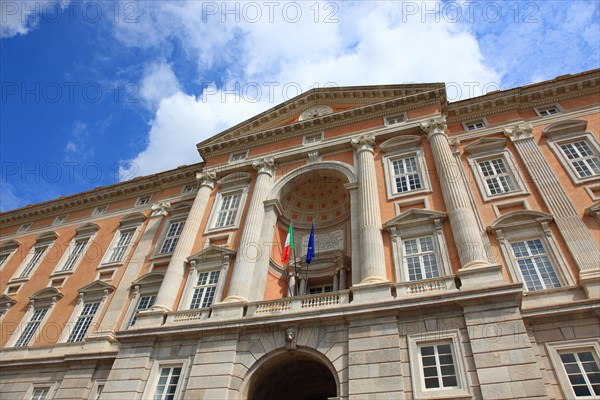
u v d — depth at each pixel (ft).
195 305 66.95
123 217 102.37
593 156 66.85
